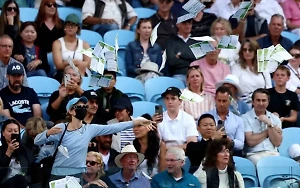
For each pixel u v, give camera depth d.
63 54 44.50
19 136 33.59
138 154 32.53
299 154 40.88
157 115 34.41
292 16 54.22
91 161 33.50
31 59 44.31
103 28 49.34
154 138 35.41
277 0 54.78
